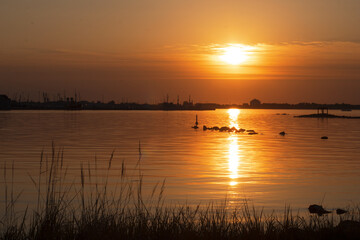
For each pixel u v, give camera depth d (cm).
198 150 3844
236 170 2573
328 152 3697
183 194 1792
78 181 2017
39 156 3145
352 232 890
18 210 1405
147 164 2814
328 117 17175
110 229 810
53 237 782
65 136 5506
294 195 1795
